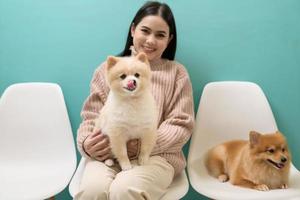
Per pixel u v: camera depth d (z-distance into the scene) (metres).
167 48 1.45
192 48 1.53
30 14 1.53
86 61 1.55
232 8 1.49
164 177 1.11
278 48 1.50
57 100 1.49
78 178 1.23
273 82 1.53
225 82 1.49
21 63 1.56
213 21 1.50
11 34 1.54
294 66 1.51
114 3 1.51
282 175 1.19
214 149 1.38
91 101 1.33
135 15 1.42
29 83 1.50
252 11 1.49
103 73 1.35
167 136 1.18
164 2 1.50
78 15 1.52
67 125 1.49
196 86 1.55
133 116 1.05
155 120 1.11
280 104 1.54
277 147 1.18
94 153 1.13
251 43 1.51
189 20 1.50
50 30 1.54
